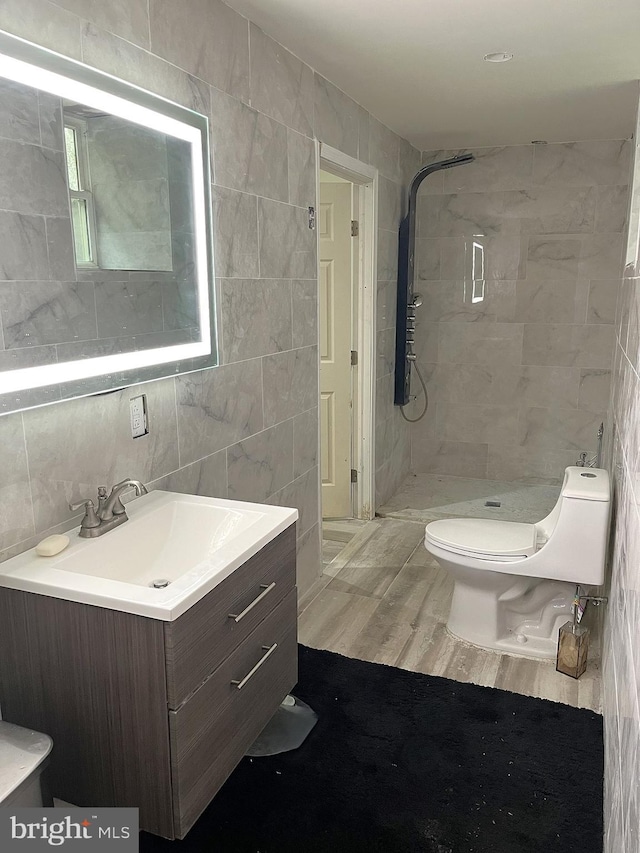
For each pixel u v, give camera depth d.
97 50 1.69
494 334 4.82
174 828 1.53
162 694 1.45
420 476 5.12
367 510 4.21
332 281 3.91
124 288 1.81
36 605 1.53
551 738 2.20
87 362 1.70
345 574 3.45
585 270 4.53
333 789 1.98
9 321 1.48
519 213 4.60
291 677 2.10
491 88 3.21
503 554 2.58
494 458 5.00
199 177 2.07
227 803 1.93
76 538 1.71
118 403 1.89
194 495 2.09
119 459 1.92
